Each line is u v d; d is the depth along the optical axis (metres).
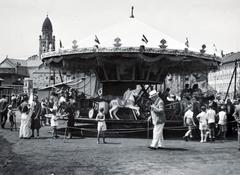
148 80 20.69
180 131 21.95
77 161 11.10
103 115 16.05
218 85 85.88
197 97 20.70
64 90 26.48
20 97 38.91
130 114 19.72
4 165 10.39
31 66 145.00
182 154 12.77
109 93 21.11
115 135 19.70
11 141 16.39
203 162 11.12
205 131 17.19
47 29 188.00
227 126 20.09
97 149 13.84
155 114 14.08
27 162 10.91
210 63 21.06
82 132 19.88
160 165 10.50
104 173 9.34
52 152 12.99
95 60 20.47
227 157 12.18
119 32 20.91
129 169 9.88
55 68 24.48
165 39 20.80
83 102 21.59
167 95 21.22
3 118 24.09
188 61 20.58
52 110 18.11
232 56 85.00
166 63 20.17
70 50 19.59
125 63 19.97
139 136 19.52
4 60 141.50
